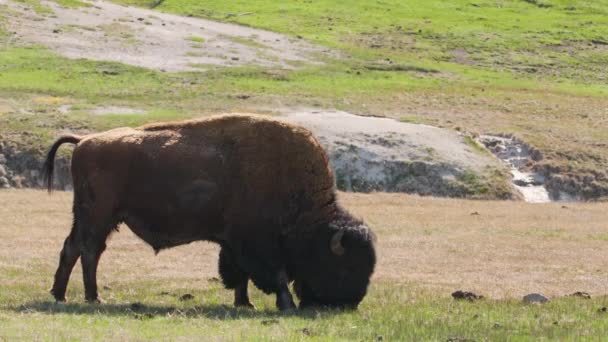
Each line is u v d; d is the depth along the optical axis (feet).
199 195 160.15
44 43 612.70
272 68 595.88
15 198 339.77
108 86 530.27
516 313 153.48
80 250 164.76
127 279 200.64
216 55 623.36
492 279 213.05
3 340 117.29
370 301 169.99
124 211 163.73
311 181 160.66
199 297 175.11
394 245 262.47
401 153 418.51
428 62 654.12
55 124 437.17
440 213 333.21
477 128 476.95
